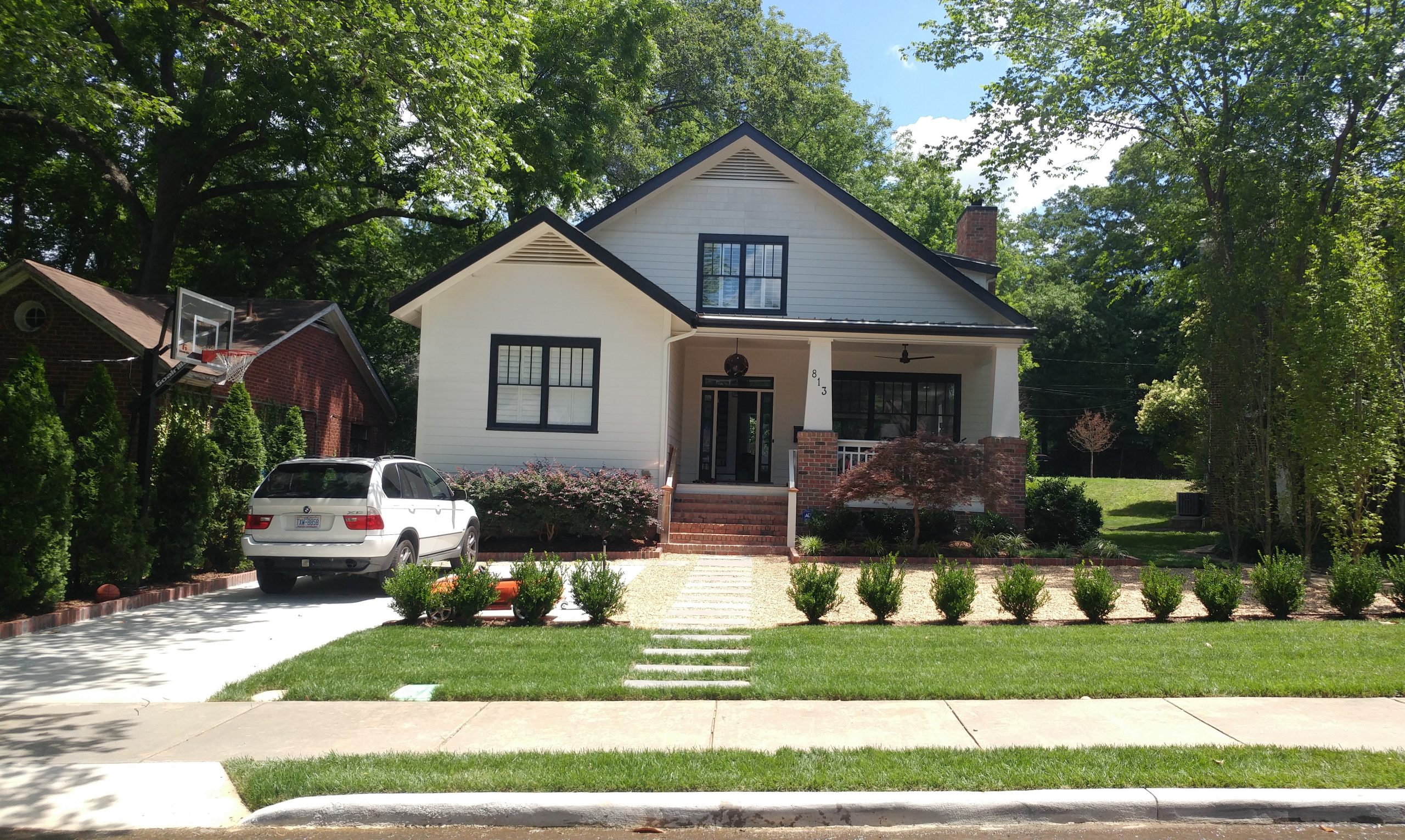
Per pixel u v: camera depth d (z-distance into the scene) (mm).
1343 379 13367
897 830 5164
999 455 18141
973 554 16422
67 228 27766
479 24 15859
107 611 11062
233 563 14250
